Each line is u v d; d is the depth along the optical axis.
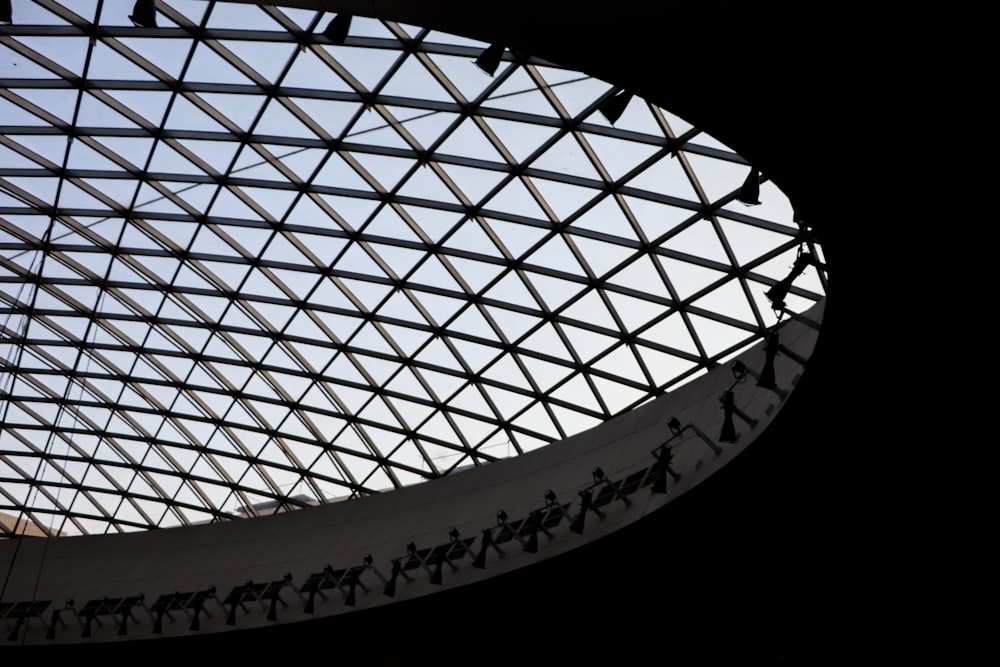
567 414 29.52
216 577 34.28
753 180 12.74
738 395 22.88
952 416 15.94
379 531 32.16
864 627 23.28
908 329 13.90
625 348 26.20
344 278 27.17
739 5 9.35
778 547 21.05
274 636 29.95
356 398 31.81
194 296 29.31
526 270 24.91
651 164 20.30
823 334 14.24
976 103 10.00
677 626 25.75
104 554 37.94
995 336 13.78
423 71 19.48
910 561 20.53
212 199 25.06
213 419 34.12
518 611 25.98
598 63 10.78
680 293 23.86
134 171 24.50
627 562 22.66
